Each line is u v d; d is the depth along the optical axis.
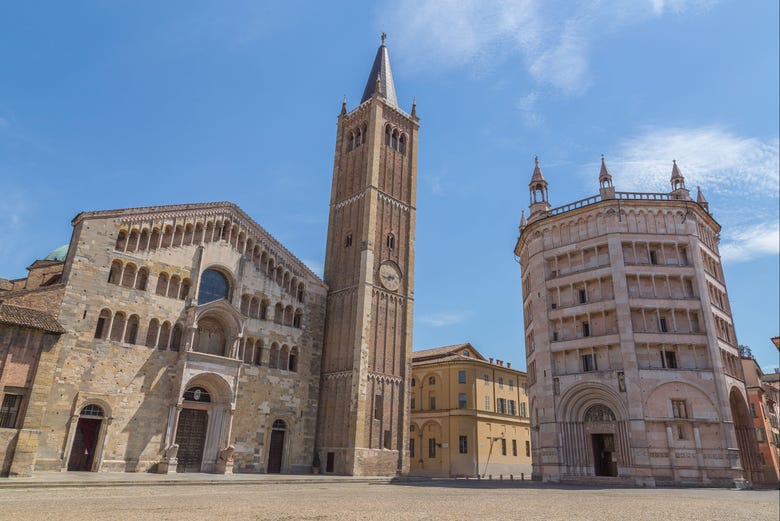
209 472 51.09
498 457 87.81
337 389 63.28
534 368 68.06
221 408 53.72
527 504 28.44
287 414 59.81
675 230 61.25
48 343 40.28
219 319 56.47
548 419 59.16
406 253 73.75
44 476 37.62
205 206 57.62
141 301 50.62
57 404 43.66
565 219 65.50
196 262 55.56
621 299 57.47
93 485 35.62
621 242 60.31
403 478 58.31
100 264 48.50
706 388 54.19
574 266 63.44
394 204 74.62
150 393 49.28
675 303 57.53
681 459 51.69
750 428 59.25
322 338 66.62
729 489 47.84
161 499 28.00
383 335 66.38
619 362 56.41
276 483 45.28
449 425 86.19
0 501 24.95
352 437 58.94
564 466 56.66
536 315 64.69
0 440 35.94
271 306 61.50
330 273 71.94
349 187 76.25
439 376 91.75
